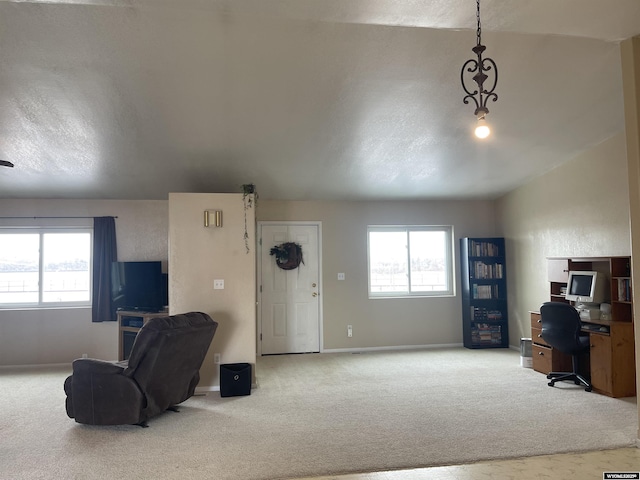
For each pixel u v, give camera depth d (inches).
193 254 200.7
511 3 106.2
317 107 171.2
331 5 105.8
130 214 260.1
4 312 248.4
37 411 171.8
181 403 178.1
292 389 195.9
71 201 257.1
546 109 177.6
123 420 148.9
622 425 147.7
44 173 219.3
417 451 129.3
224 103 165.9
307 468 119.7
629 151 134.4
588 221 216.1
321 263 280.2
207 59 142.6
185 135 187.2
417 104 171.9
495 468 119.2
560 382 202.1
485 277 283.7
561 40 140.1
